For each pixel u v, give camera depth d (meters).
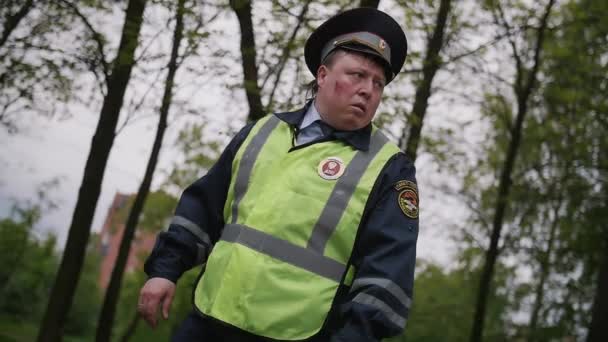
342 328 2.17
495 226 15.86
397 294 2.22
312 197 2.33
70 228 11.42
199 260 2.56
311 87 2.67
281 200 2.34
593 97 15.23
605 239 15.30
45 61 10.38
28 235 28.61
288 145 2.50
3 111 11.10
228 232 2.41
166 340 21.39
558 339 17.94
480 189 17.48
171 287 2.47
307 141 2.50
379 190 2.36
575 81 15.13
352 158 2.40
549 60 15.59
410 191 2.39
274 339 2.24
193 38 8.51
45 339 11.23
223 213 2.58
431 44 10.12
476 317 15.81
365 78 2.47
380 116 9.15
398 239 2.28
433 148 12.08
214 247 2.44
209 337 2.34
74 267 11.41
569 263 16.64
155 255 2.53
